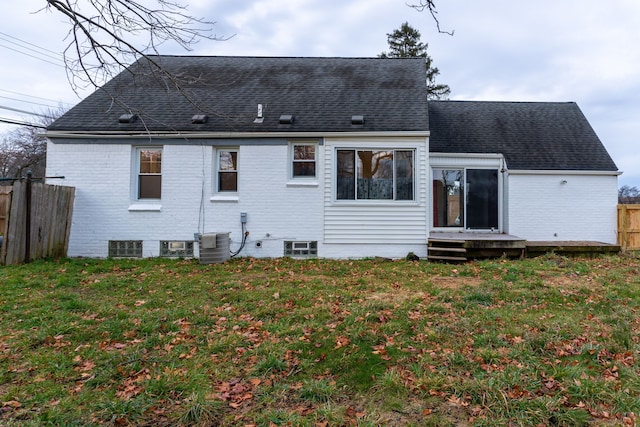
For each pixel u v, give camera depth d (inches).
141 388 114.6
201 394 109.8
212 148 375.9
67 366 129.7
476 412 101.4
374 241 372.2
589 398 106.9
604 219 429.7
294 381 120.8
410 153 370.9
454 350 139.6
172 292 229.0
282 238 374.0
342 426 96.3
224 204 374.9
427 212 370.3
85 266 315.0
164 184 374.9
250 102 407.5
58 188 350.0
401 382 116.7
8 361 133.1
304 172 379.6
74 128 370.3
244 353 140.5
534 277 261.3
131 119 379.2
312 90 427.5
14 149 970.7
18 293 220.7
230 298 213.9
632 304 197.3
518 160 437.4
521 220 430.3
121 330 162.9
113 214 372.8
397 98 409.4
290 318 178.1
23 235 317.1
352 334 155.4
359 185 372.5
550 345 143.3
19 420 98.6
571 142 462.9
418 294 221.5
